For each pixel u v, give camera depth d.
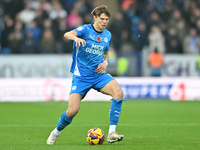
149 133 30.84
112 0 76.62
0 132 30.95
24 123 37.03
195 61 67.06
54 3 73.06
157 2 79.56
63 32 71.00
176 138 27.89
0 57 61.91
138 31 73.06
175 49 74.56
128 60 64.69
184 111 49.06
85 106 54.53
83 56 24.66
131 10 77.69
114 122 24.05
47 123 37.09
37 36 69.31
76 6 73.69
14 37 68.56
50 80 61.62
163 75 66.12
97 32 24.73
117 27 73.44
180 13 79.31
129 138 27.89
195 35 75.62
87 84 24.56
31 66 62.56
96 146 23.08
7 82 60.84
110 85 24.39
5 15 71.88
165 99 64.62
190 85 65.12
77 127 34.62
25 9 72.62
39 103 57.72
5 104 56.16
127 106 54.75
